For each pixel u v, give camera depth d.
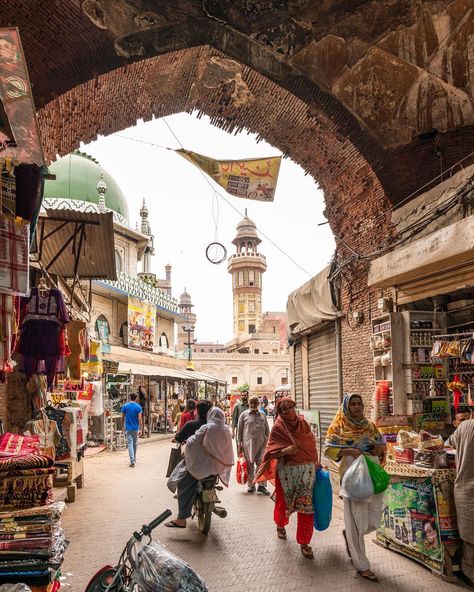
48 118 7.31
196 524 6.40
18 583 2.94
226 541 5.64
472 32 7.13
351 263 9.98
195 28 7.58
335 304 10.75
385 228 8.88
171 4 7.27
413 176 8.43
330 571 4.69
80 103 7.70
